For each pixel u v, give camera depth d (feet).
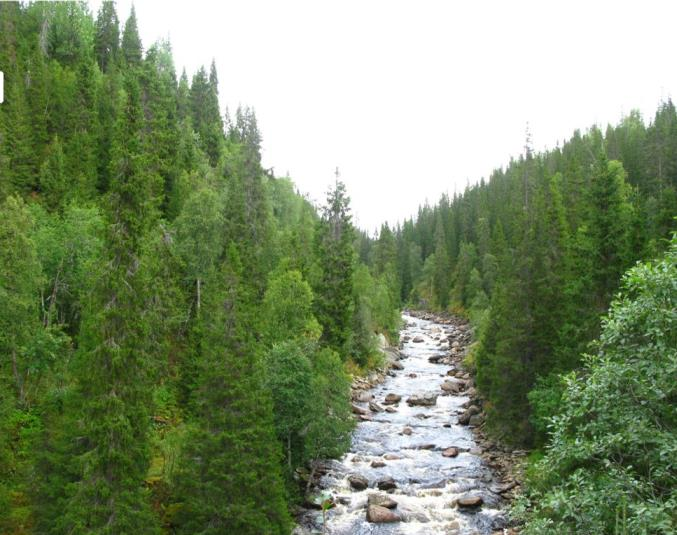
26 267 112.27
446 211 636.07
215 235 167.94
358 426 164.96
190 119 321.73
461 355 273.13
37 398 115.85
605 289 119.96
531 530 45.93
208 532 82.74
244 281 166.20
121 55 358.02
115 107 276.62
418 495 117.19
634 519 37.76
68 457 79.36
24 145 220.43
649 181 289.94
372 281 316.60
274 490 89.30
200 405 91.81
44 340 111.04
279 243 241.76
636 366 44.45
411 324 418.72
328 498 114.83
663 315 42.65
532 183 328.70
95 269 80.38
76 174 225.56
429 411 183.83
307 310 169.89
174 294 142.72
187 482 86.38
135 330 80.07
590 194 129.08
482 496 115.85
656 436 42.29
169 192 232.73
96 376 75.66
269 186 330.34
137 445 77.77
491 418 154.20
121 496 73.61
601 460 46.57
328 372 125.59
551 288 146.30
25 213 118.93
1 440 96.37
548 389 125.08
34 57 269.03
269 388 110.11
